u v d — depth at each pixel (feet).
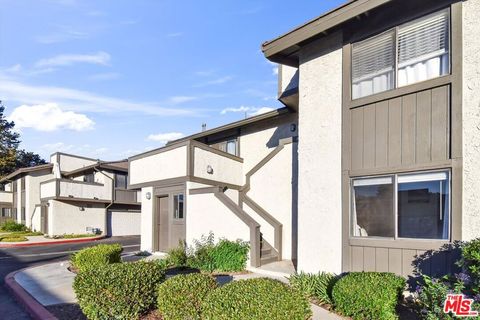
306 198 27.32
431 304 15.40
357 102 24.39
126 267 20.38
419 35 21.86
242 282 16.11
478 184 18.60
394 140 22.29
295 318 13.55
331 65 26.50
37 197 105.50
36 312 21.38
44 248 67.05
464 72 19.52
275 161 42.63
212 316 13.80
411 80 22.07
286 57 31.04
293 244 39.47
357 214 24.11
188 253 38.34
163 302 17.33
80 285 19.31
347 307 18.30
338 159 25.44
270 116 46.11
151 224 47.47
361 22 24.80
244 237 35.65
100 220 96.48
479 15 19.21
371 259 22.76
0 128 157.48
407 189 21.66
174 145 44.06
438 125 20.38
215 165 45.57
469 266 15.62
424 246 20.26
